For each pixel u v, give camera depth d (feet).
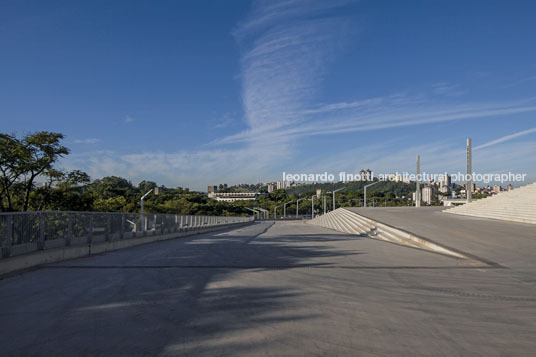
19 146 119.96
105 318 18.26
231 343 14.70
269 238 76.13
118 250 52.29
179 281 27.50
